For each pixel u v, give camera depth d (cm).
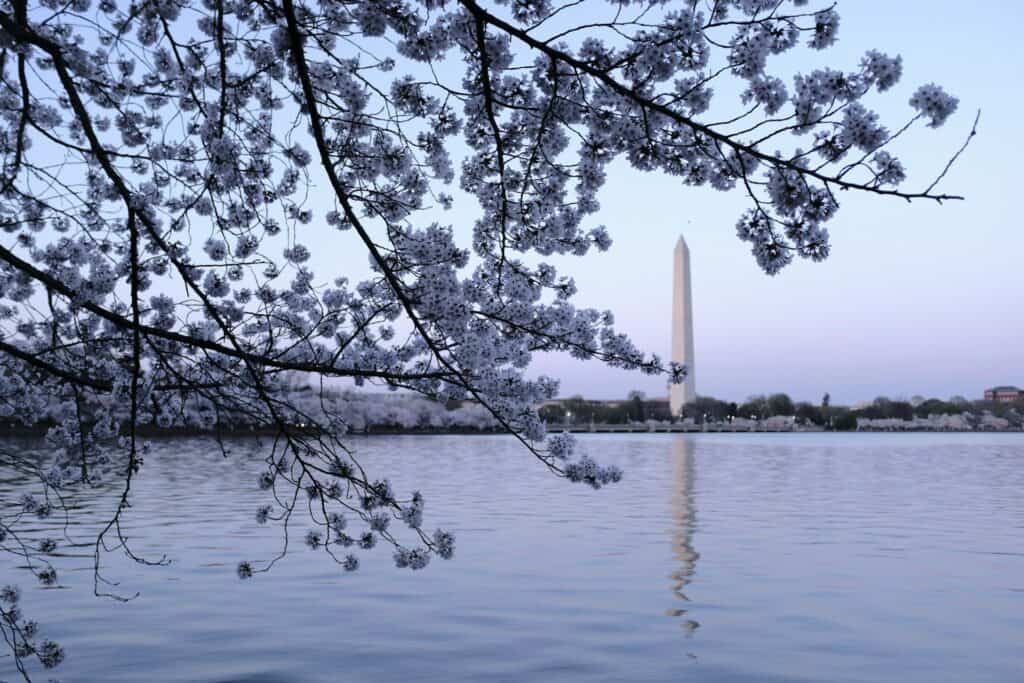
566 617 1683
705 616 1697
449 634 1555
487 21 570
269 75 725
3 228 821
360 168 677
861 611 1741
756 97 492
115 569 2112
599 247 705
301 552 2384
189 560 2250
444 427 17275
